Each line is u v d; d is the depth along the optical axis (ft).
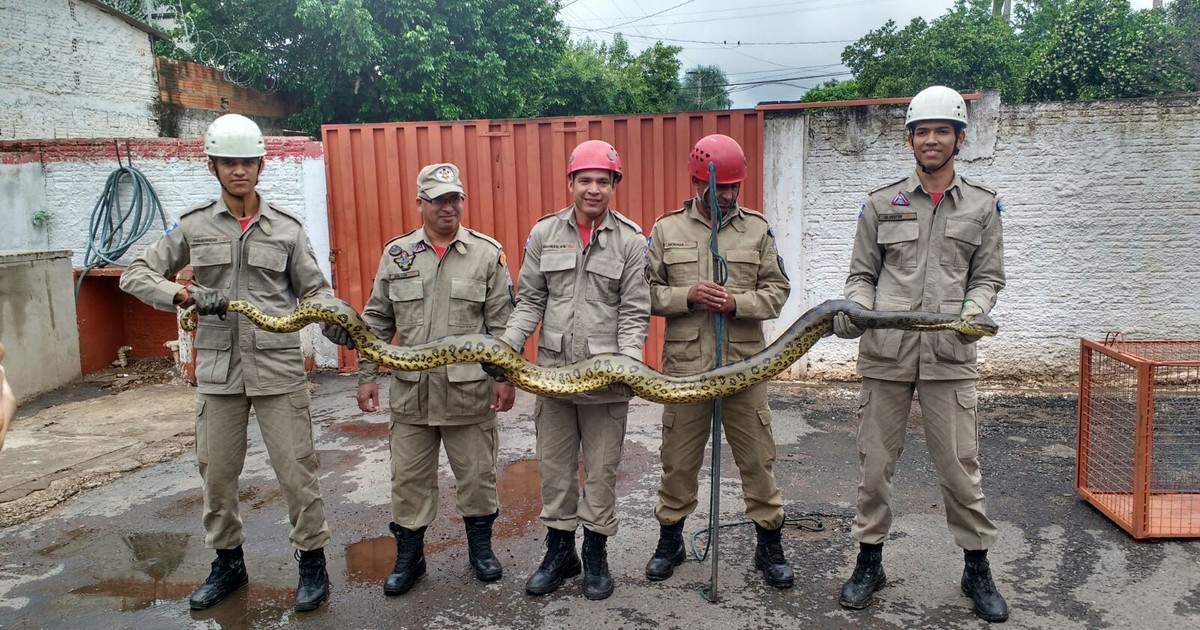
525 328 13.29
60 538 16.22
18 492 18.40
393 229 29.45
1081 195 25.75
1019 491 17.63
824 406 25.11
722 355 13.16
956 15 64.13
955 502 12.49
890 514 12.86
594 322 13.23
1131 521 15.15
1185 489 17.04
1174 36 40.09
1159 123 24.98
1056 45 43.01
